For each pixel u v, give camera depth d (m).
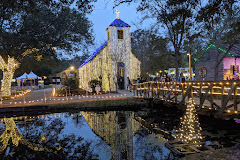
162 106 12.19
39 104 12.35
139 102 13.34
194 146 5.34
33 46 14.67
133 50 27.94
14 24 13.15
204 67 25.20
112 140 6.47
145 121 9.29
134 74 21.19
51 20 15.43
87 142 6.34
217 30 11.41
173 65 36.53
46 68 54.94
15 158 5.12
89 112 12.12
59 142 6.44
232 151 3.10
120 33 20.52
